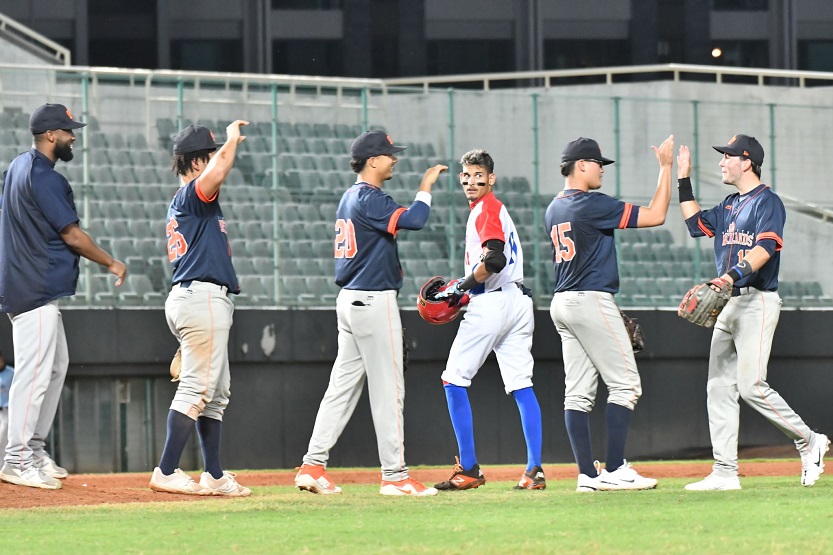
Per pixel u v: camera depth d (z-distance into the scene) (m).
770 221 20.31
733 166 20.97
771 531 14.28
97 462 41.91
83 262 47.75
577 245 21.42
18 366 20.36
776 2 90.12
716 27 90.38
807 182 58.09
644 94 61.00
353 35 89.94
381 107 58.97
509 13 90.19
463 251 52.47
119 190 52.66
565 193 21.86
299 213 53.38
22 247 20.23
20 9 84.62
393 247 20.70
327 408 21.23
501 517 16.06
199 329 20.14
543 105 55.66
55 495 19.67
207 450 20.73
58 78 55.50
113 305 46.50
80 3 85.56
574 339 21.95
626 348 21.47
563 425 45.62
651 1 90.12
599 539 13.75
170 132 55.88
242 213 52.69
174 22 87.88
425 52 90.19
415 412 44.09
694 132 54.78
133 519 16.28
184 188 20.44
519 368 22.44
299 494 21.16
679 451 46.53
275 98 53.31
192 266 20.23
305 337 43.59
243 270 50.59
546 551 12.88
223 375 20.86
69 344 41.50
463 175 21.91
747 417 47.38
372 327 20.50
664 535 14.01
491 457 44.59
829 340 48.50
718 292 19.88
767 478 26.72
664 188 21.59
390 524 15.41
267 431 43.19
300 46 90.06
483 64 90.25
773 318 20.69
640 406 46.31
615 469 21.58
